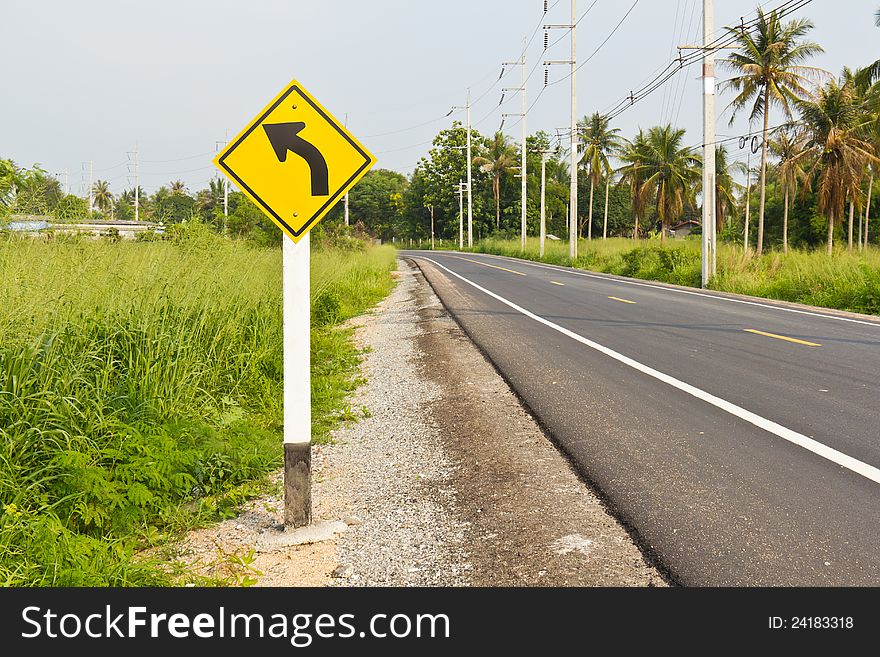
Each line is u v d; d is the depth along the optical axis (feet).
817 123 136.87
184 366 24.81
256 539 16.52
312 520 16.99
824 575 13.33
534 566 14.17
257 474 21.03
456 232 357.61
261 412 27.22
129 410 21.35
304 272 16.57
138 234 38.78
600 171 243.40
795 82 129.08
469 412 26.37
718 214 241.14
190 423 21.75
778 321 51.49
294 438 16.66
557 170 357.82
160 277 28.30
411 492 18.85
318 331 48.85
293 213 16.39
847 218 187.62
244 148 16.28
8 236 24.50
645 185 208.64
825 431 22.41
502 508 17.13
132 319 24.82
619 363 34.65
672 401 26.81
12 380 17.98
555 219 358.84
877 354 36.68
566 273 123.34
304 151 16.30
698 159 214.69
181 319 26.99
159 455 18.48
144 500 16.81
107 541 15.84
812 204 185.98
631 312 57.93
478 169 351.87
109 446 18.44
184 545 16.72
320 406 28.55
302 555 15.62
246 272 38.19
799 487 17.63
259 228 71.72
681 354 37.09
